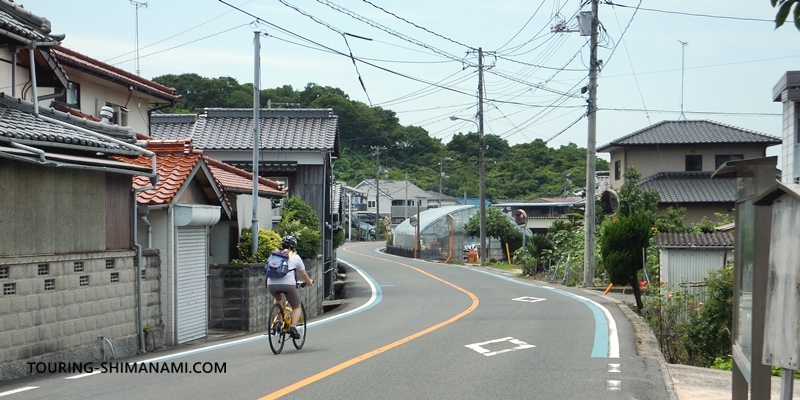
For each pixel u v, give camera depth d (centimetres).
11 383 834
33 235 948
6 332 885
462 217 5184
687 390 803
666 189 3569
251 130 2892
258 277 1539
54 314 973
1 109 1002
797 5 519
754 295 512
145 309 1201
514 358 991
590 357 1002
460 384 798
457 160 7506
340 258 5144
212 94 5644
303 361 966
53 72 1324
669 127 3891
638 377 847
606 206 2530
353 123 7044
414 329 1374
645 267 2008
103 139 1082
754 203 489
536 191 6875
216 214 1446
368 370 888
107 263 1100
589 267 2523
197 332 1405
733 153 3678
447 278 3091
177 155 1436
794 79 1472
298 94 6781
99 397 734
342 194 4391
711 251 2008
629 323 1438
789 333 451
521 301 1998
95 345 1059
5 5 1074
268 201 1984
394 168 7575
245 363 958
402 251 5784
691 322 1570
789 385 459
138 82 2145
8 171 905
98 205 1093
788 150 1528
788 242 454
